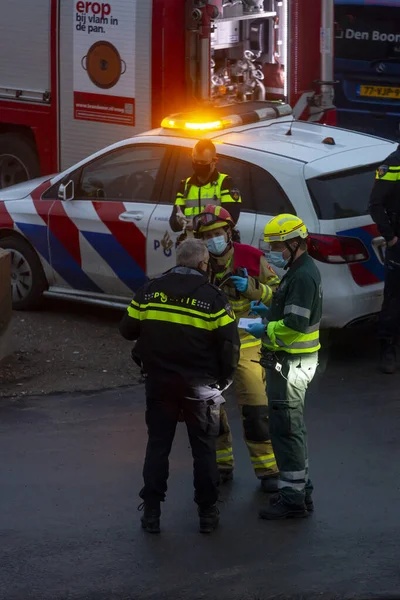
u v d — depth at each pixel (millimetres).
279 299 15430
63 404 21188
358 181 22922
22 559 14695
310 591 13602
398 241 22000
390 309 22406
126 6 30031
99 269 25328
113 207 24875
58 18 31531
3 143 34094
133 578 14102
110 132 31141
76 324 26219
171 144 24188
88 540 15297
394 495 16688
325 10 31172
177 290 15102
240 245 16844
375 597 13398
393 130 36000
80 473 17750
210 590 13703
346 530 15469
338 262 21953
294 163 22422
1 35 32969
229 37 32906
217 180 20453
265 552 14828
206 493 15297
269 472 16875
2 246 27047
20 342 24891
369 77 35594
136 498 16766
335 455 18328
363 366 23188
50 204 26047
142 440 19203
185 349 15062
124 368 23281
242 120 25047
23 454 18562
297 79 31594
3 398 21547
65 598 13578
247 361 16609
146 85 30125
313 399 21156
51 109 32281
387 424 19766
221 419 17016
